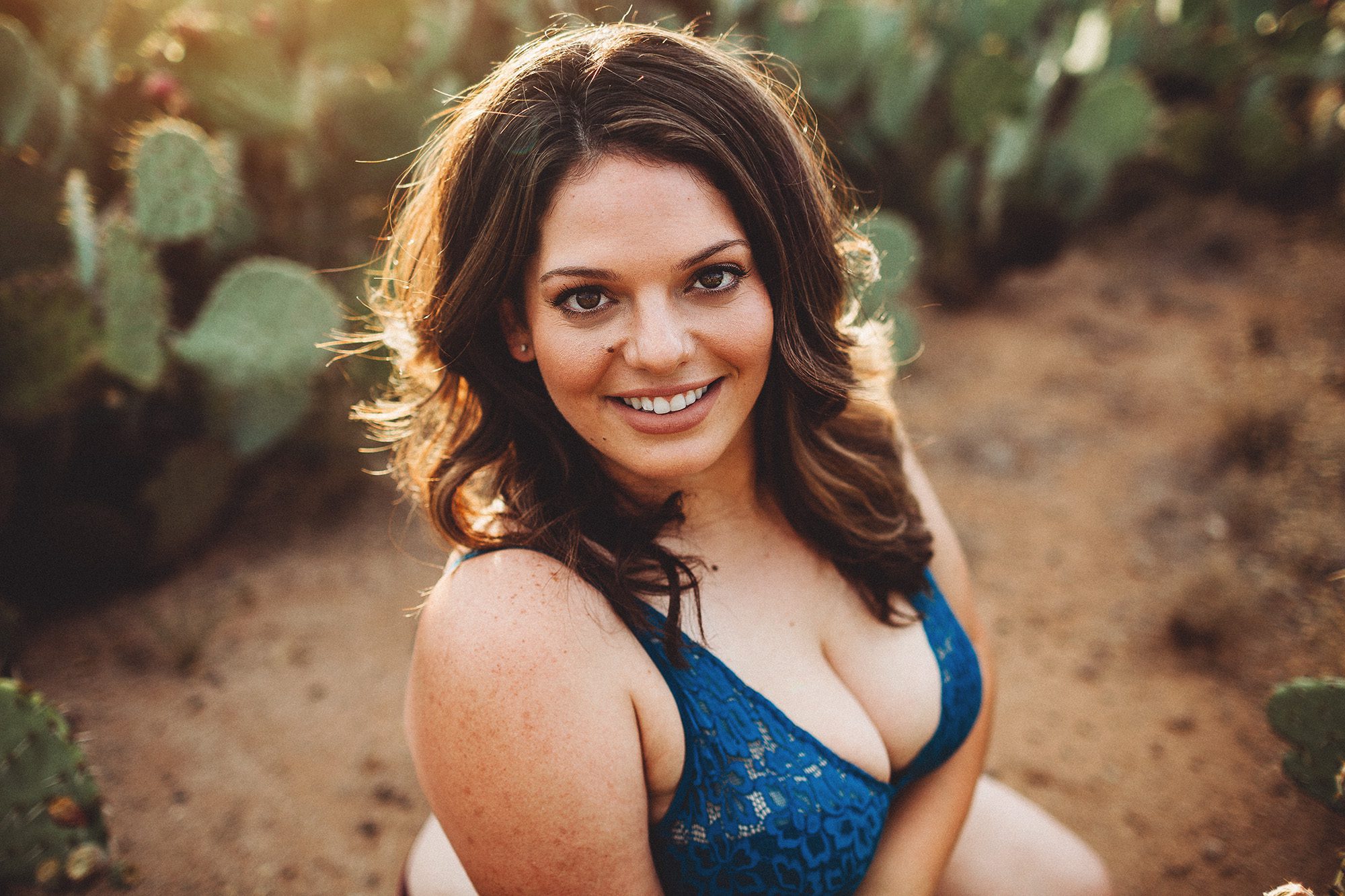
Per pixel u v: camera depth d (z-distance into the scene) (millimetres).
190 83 3244
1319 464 3451
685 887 1173
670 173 982
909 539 1320
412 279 1209
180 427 3197
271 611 3008
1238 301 4641
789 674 1194
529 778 1052
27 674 2686
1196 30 5871
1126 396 4070
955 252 4785
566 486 1160
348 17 3748
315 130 3520
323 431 3527
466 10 4016
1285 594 2955
